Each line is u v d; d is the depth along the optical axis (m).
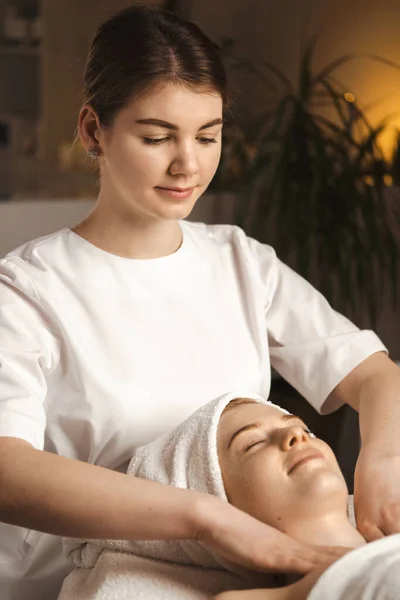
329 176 3.87
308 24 5.33
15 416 1.38
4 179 6.37
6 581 1.55
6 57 7.50
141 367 1.56
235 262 1.75
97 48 1.48
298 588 1.14
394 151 4.00
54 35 7.29
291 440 1.32
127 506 1.21
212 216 4.00
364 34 4.88
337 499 1.29
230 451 1.35
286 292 1.79
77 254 1.58
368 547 1.14
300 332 1.77
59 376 1.54
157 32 1.41
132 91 1.40
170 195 1.46
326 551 1.17
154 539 1.21
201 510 1.19
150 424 1.55
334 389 1.73
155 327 1.59
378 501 1.39
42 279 1.54
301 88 4.16
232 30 6.08
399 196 3.98
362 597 1.07
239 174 4.21
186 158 1.42
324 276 3.88
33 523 1.25
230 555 1.17
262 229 3.95
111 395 1.53
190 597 1.26
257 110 5.79
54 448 1.56
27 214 3.63
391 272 3.89
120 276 1.59
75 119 1.67
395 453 1.45
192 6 6.52
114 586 1.29
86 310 1.55
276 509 1.29
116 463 1.56
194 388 1.59
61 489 1.24
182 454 1.37
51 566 1.57
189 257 1.67
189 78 1.40
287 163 3.88
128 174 1.45
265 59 5.77
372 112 4.80
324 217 3.83
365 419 1.57
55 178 5.99
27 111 7.63
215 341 1.64
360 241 3.83
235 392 1.46
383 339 4.08
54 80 7.34
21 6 7.65
